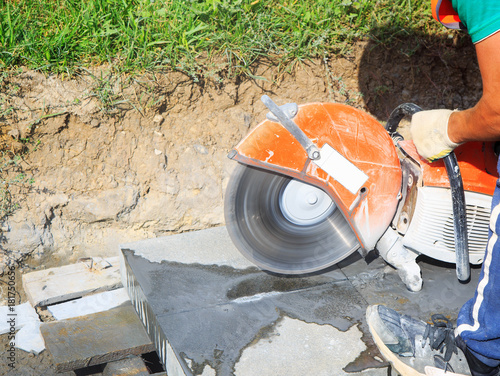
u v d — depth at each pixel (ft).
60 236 9.82
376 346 7.07
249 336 7.18
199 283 8.20
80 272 9.46
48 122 9.70
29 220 9.56
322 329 7.34
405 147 7.72
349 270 8.61
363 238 7.63
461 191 7.04
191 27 10.65
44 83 9.76
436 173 7.35
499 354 6.03
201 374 6.52
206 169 10.64
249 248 8.03
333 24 11.60
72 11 10.39
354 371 6.66
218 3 10.56
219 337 7.14
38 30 10.05
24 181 9.63
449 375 6.31
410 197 7.63
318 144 7.07
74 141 9.93
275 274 8.48
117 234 10.20
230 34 10.89
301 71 11.28
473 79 12.46
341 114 7.16
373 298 7.98
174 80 10.42
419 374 6.43
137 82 10.18
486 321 5.99
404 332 6.60
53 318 8.87
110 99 10.00
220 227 9.70
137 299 8.39
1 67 9.58
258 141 7.11
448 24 6.52
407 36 11.93
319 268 8.15
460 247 7.29
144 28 10.57
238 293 8.02
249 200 7.76
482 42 5.30
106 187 10.07
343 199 7.31
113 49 10.28
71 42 10.09
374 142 7.22
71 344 7.77
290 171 7.16
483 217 7.44
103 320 8.35
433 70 12.19
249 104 11.07
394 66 11.88
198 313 7.56
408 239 7.72
